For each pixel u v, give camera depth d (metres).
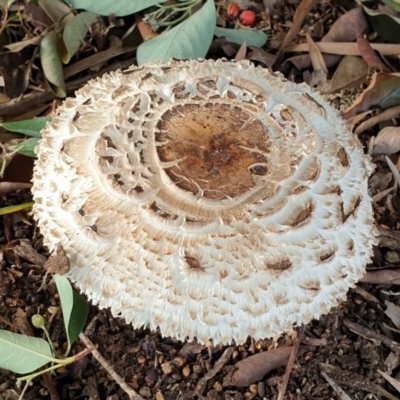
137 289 0.20
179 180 0.21
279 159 0.21
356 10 0.34
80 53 0.33
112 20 0.32
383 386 0.26
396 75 0.30
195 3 0.33
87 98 0.23
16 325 0.26
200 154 0.21
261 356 0.26
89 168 0.21
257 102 0.22
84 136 0.22
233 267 0.20
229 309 0.21
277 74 0.25
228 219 0.20
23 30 0.34
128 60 0.34
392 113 0.31
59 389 0.25
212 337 0.21
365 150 0.31
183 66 0.24
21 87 0.32
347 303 0.28
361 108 0.31
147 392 0.25
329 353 0.26
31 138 0.28
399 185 0.30
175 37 0.31
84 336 0.26
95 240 0.20
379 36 0.35
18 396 0.24
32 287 0.27
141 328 0.27
